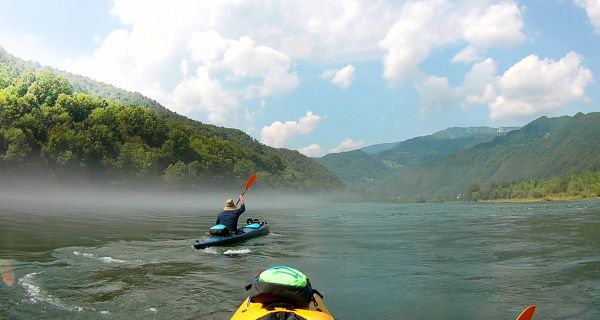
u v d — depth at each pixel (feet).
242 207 53.21
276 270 17.25
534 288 27.45
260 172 422.00
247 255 40.65
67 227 65.16
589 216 108.27
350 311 22.97
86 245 44.93
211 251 42.70
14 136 220.23
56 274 30.22
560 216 111.45
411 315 22.24
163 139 353.51
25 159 219.41
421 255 41.37
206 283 28.32
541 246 46.88
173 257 38.55
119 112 350.02
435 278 30.78
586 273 31.73
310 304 17.33
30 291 25.53
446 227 77.66
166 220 88.69
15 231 57.41
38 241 47.44
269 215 129.18
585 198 436.76
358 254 41.96
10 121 253.03
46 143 244.01
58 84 359.66
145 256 38.75
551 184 520.83
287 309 15.53
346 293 26.61
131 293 25.52
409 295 26.12
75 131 269.64
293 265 35.83
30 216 86.07
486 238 56.24
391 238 57.31
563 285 28.07
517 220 96.99
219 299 24.43
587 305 23.52
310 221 98.73
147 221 83.97
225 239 47.75
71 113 325.21
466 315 22.18
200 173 321.11
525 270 33.27
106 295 25.03
